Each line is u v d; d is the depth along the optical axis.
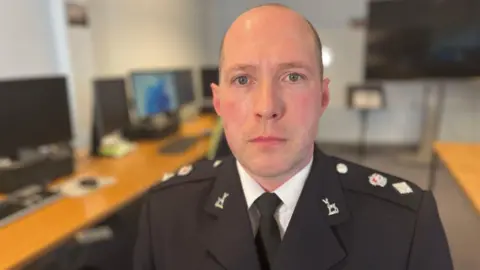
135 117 2.54
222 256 0.56
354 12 4.40
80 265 1.96
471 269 1.37
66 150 1.77
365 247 0.53
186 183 0.67
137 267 0.65
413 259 0.53
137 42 3.28
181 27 4.12
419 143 4.45
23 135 1.56
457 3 3.63
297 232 0.53
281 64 0.44
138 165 1.89
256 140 0.45
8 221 1.21
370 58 4.05
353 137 4.71
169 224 0.63
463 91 4.25
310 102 0.46
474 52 3.67
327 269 0.53
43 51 2.28
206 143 2.38
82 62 2.49
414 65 3.90
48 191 1.48
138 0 3.26
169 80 2.63
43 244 1.08
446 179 1.71
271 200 0.54
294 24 0.46
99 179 1.66
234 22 0.48
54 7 2.32
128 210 2.22
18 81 1.53
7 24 2.04
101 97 2.03
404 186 0.61
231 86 0.47
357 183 0.60
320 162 0.58
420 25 3.80
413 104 4.46
